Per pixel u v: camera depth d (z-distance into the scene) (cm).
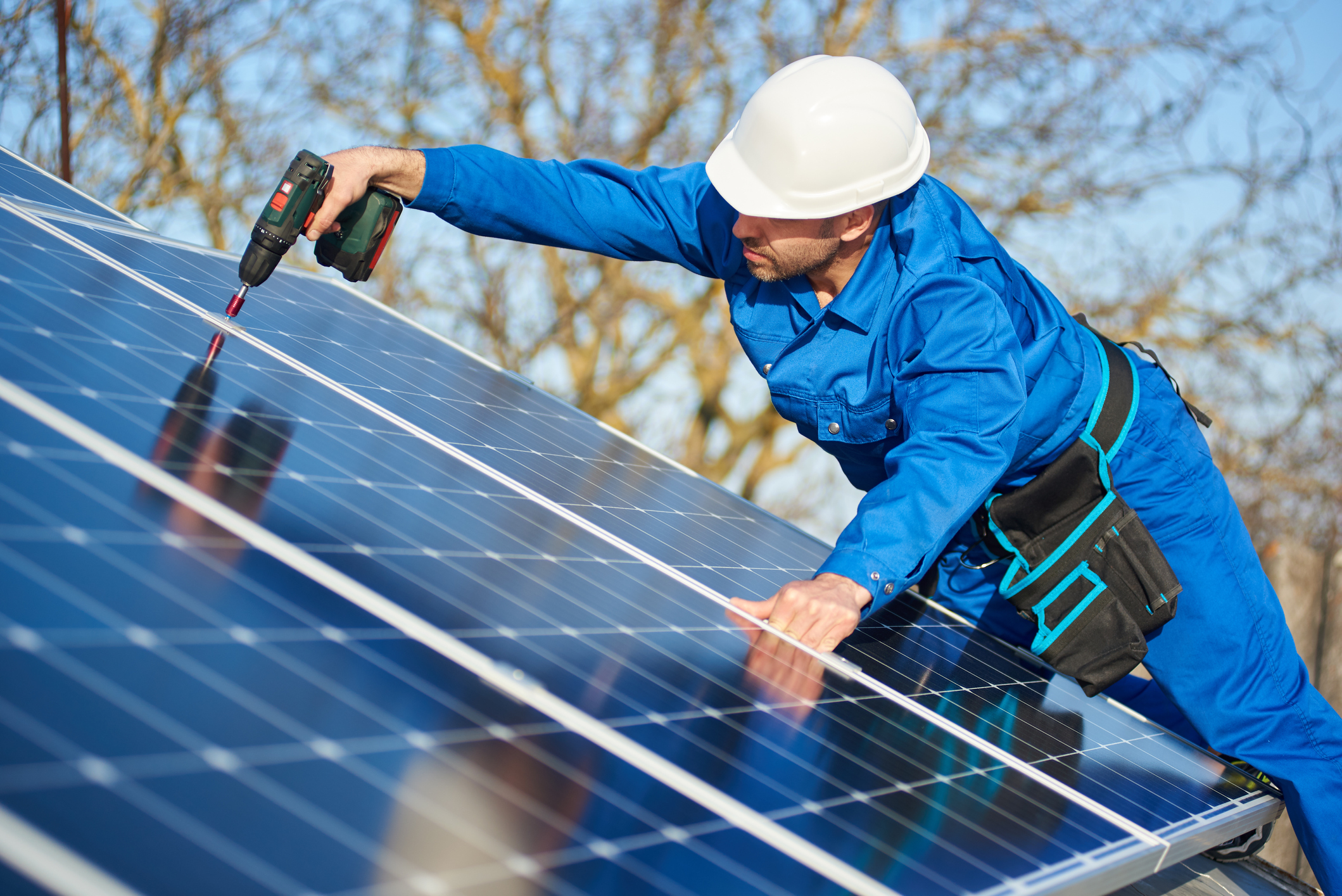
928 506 240
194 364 209
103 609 107
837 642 227
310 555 147
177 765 91
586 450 347
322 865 88
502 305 1444
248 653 114
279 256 259
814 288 292
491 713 129
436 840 98
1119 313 1399
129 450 150
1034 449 292
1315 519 1345
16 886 72
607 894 102
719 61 1410
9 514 116
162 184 1261
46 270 219
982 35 1383
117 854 78
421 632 141
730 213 299
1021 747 215
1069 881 152
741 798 138
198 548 132
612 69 1405
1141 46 1386
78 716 90
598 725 139
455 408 302
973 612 350
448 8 1338
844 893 124
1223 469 1390
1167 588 288
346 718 112
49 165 1120
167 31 1217
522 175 294
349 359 296
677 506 331
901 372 263
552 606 177
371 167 268
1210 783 258
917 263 269
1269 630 297
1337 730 295
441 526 189
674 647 186
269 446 184
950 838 151
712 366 1530
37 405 146
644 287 1488
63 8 625
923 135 287
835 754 167
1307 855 287
